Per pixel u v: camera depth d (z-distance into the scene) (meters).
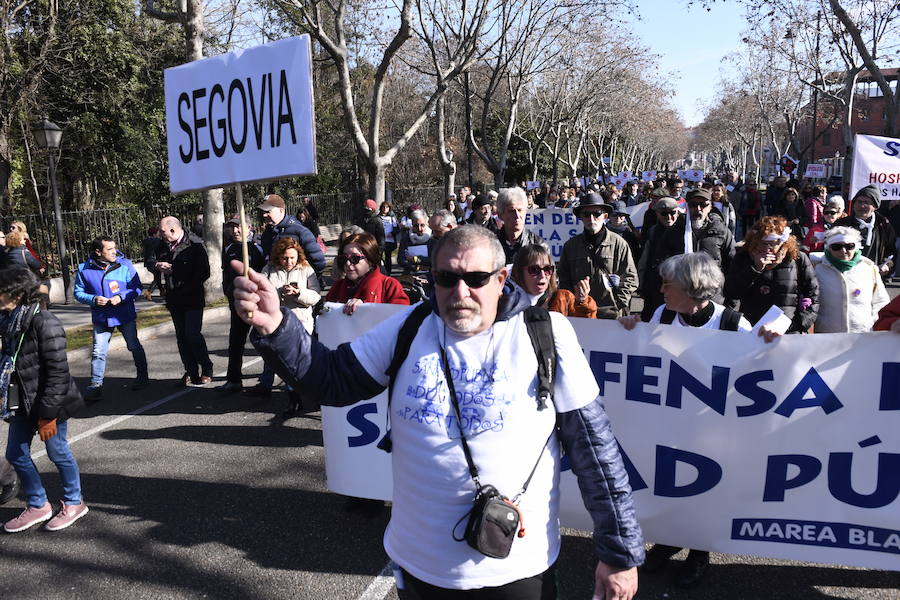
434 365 1.91
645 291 6.33
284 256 5.73
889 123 19.56
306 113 2.07
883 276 7.03
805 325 4.50
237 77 2.20
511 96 27.08
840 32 25.09
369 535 3.96
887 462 3.10
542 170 48.81
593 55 34.38
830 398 3.15
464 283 1.84
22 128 17.67
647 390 3.40
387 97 37.94
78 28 17.81
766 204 21.28
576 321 3.47
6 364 3.93
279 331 1.88
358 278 4.75
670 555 3.54
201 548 3.88
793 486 3.23
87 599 3.44
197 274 7.05
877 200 6.95
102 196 22.80
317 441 5.51
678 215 6.29
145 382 7.21
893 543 3.12
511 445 1.85
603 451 1.88
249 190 24.97
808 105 46.47
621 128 53.50
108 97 19.42
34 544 3.98
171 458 5.25
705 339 3.30
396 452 1.97
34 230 15.37
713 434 3.31
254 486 4.69
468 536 1.81
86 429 6.01
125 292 6.94
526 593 1.87
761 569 3.49
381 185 16.73
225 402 6.61
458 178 46.66
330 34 23.11
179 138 2.36
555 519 1.96
